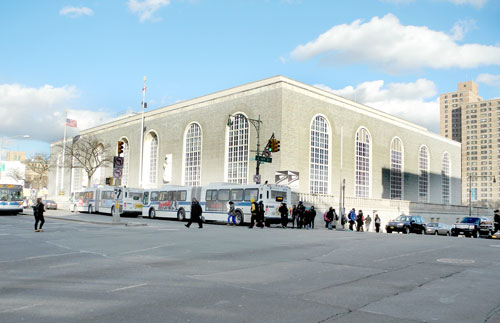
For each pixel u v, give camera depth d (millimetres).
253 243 16234
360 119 54188
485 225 34906
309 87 47031
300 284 8508
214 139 50688
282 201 31891
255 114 46094
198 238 18031
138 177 62344
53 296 7367
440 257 12539
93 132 76375
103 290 7855
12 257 12180
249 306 6723
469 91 150625
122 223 27641
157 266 10688
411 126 64688
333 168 49094
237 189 32750
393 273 9812
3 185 40219
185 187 37656
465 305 6934
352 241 17547
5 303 6871
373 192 55094
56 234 19531
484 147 130125
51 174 90438
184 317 6078
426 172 67938
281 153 42781
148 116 62312
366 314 6340
